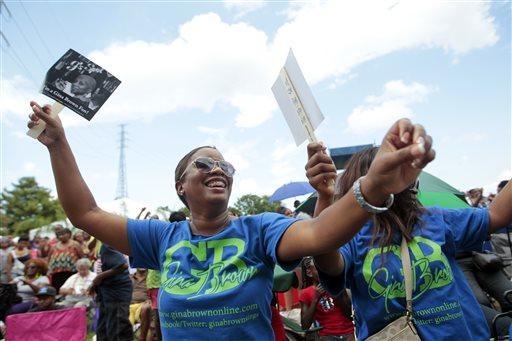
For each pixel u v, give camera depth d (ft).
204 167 6.31
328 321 14.02
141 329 21.88
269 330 5.75
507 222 7.07
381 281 6.68
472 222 7.12
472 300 6.92
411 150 3.58
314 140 5.41
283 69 6.01
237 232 5.97
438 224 7.03
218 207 6.25
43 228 60.64
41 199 198.49
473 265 12.02
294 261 5.35
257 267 5.68
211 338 5.44
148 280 20.95
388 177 3.97
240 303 5.49
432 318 6.47
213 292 5.57
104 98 6.63
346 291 13.83
